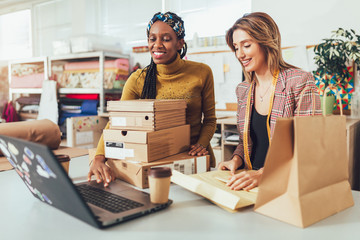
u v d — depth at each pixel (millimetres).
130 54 4281
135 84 1565
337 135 848
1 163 1452
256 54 1260
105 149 1217
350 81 2895
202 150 1300
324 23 2998
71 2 4801
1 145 844
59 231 727
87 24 4648
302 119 748
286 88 1258
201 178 1070
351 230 723
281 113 1258
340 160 861
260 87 1367
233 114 3518
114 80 3883
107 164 1230
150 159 1124
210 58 3594
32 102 4512
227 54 3494
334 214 824
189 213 832
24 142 688
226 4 3641
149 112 1133
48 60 4309
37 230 733
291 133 756
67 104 4148
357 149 2674
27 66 4582
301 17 3100
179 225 754
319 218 778
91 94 4031
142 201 878
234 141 2955
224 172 1170
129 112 1174
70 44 4105
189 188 978
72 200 725
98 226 726
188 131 1338
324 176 811
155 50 1398
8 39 5930
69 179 663
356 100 2812
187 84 1485
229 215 816
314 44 3062
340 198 853
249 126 1375
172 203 914
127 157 1162
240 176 1008
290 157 765
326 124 811
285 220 765
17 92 4625
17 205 910
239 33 1259
